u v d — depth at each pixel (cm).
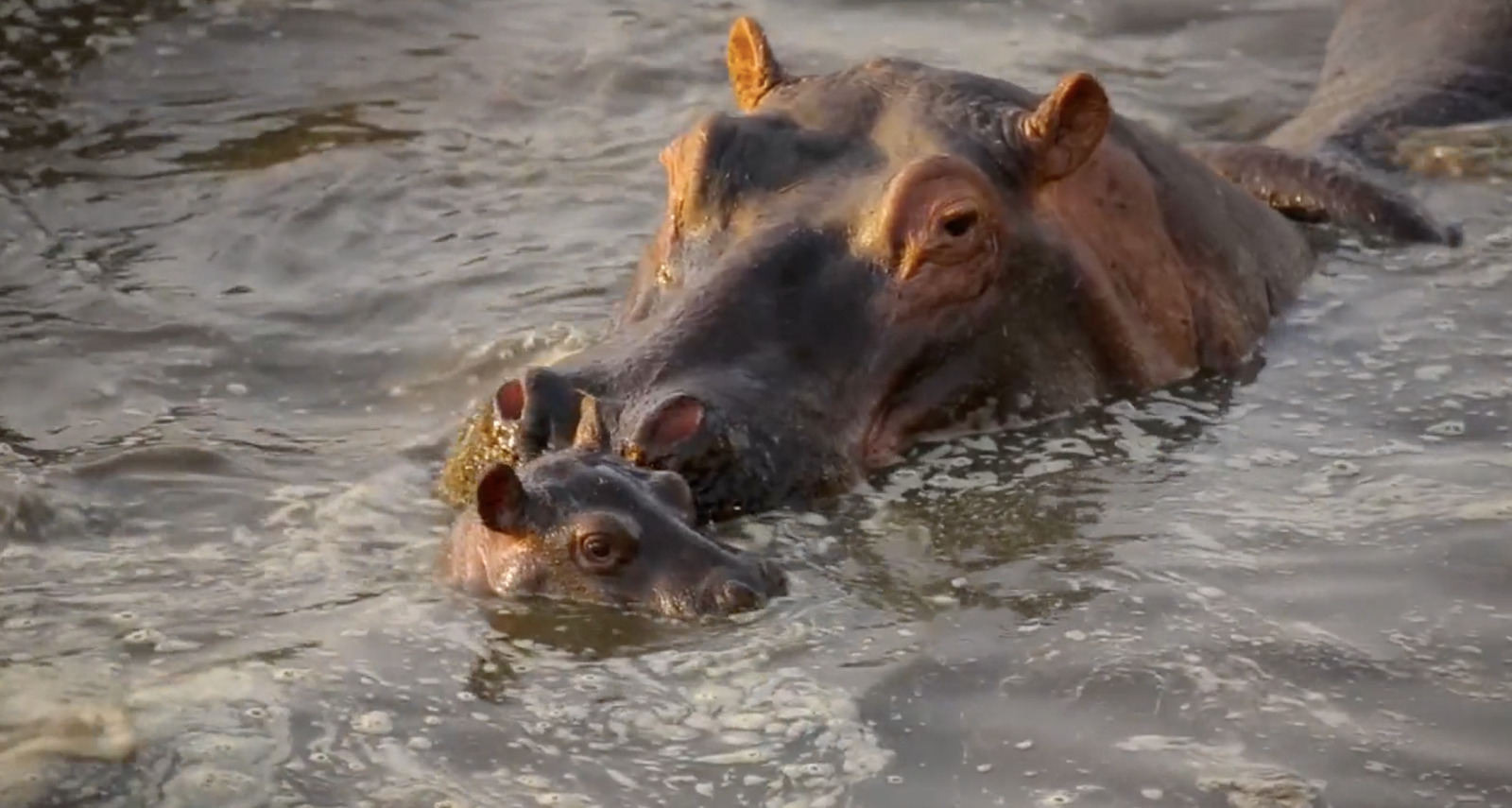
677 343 2573
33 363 3106
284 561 2473
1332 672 2170
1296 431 2805
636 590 2319
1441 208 3656
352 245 3562
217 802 1970
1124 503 2591
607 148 3969
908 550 2464
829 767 2016
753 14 4634
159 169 3866
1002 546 2477
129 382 3052
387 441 2845
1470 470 2658
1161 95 4306
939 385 2731
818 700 2131
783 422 2552
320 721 2108
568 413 2500
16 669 2208
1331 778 1980
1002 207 2780
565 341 3117
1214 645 2225
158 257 3512
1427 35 4312
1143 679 2158
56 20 4475
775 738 2069
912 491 2608
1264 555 2442
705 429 2473
